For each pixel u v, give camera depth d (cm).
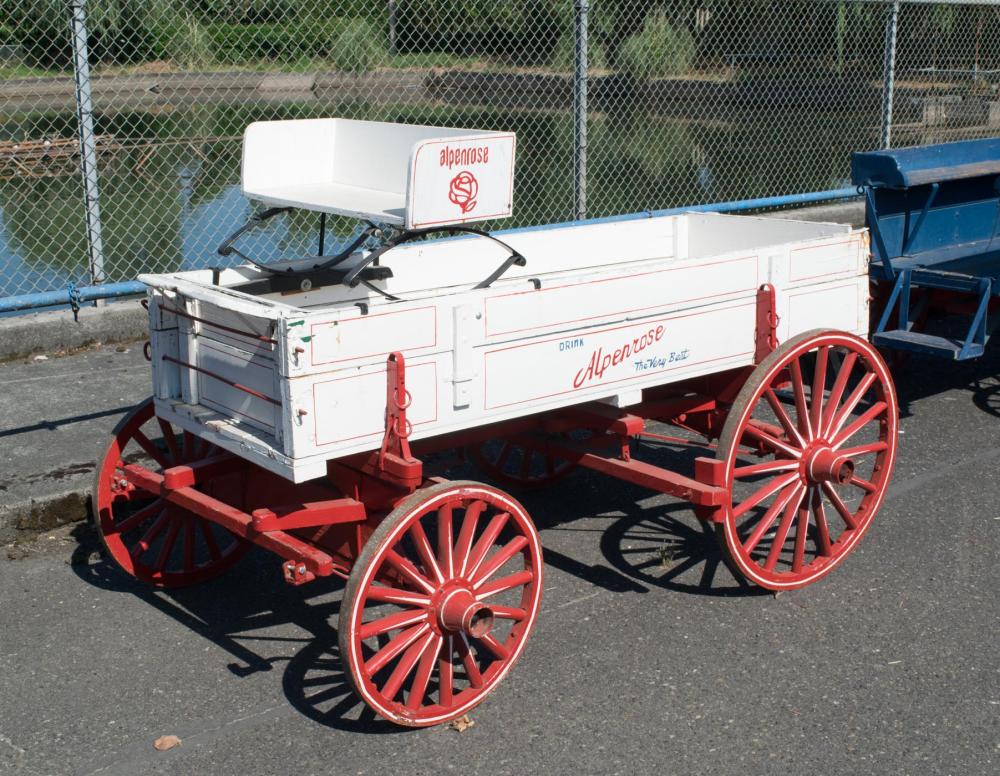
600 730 408
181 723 416
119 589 521
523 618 434
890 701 423
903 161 785
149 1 1508
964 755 391
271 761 394
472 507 414
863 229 548
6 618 493
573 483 641
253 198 514
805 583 509
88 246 824
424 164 423
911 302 777
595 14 2162
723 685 435
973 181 855
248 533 409
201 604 509
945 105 2391
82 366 774
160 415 468
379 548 386
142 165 2091
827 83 2758
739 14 2739
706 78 2852
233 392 432
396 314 398
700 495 459
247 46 1894
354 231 1323
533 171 2103
